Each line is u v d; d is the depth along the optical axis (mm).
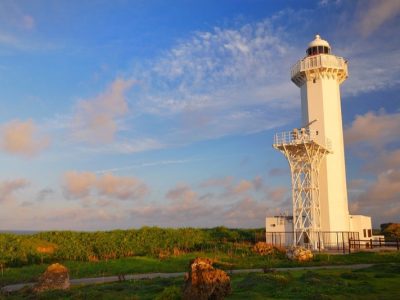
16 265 46469
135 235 60688
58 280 30906
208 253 52438
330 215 62938
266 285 26641
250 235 70688
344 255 47219
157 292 26844
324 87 67500
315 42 69750
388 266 35719
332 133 66438
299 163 61500
